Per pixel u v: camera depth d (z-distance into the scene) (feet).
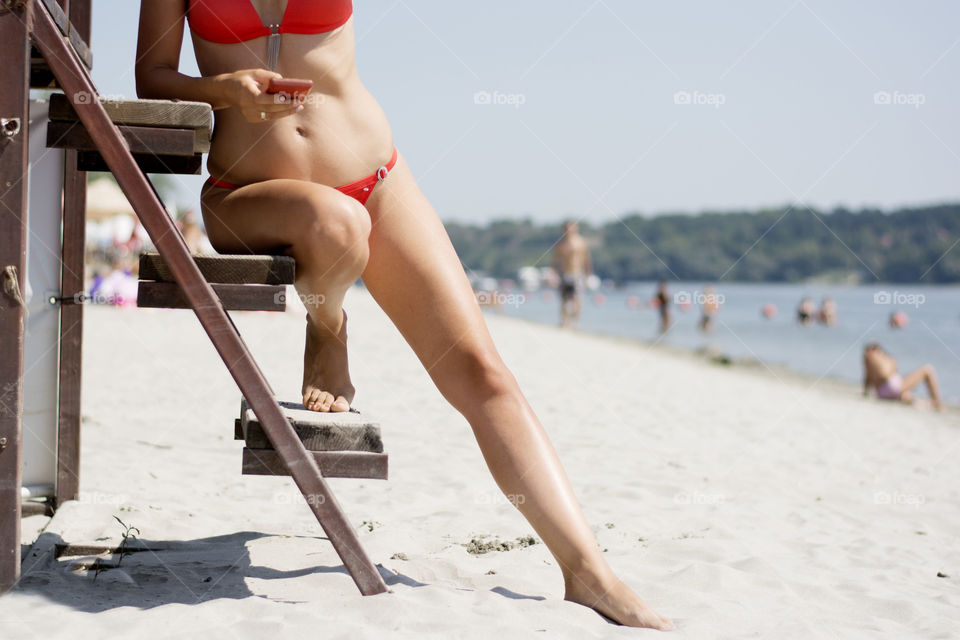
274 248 8.33
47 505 11.88
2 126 7.88
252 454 8.11
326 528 8.09
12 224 7.96
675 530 12.75
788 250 296.51
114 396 22.97
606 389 33.04
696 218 314.76
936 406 37.29
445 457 17.57
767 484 17.24
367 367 32.63
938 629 8.79
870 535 13.58
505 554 10.87
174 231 7.68
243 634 7.26
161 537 11.00
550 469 8.53
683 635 8.02
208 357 32.30
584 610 8.28
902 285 260.62
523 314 110.73
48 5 8.07
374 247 8.67
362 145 8.61
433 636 7.33
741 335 83.76
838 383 46.39
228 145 8.54
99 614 7.75
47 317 11.84
